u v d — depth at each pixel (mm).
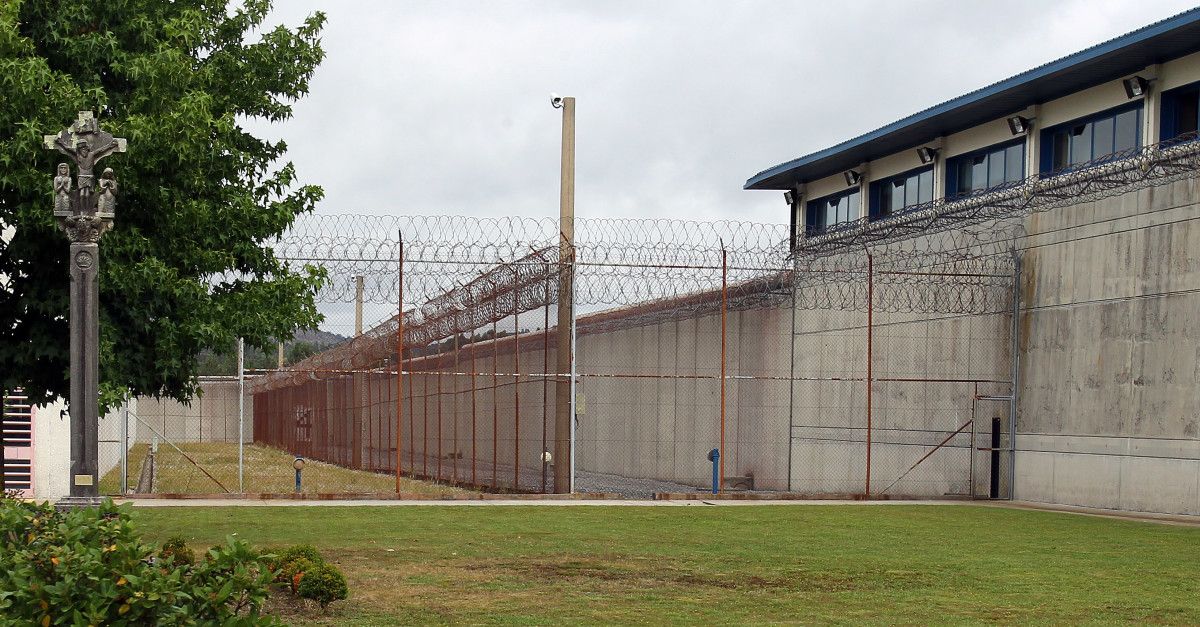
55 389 14219
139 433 55750
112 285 12930
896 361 25109
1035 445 22391
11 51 12438
